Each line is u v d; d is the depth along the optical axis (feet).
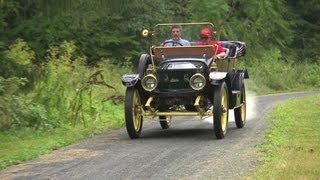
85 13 80.84
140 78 35.78
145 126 42.96
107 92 56.65
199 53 36.68
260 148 29.48
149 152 29.99
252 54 116.47
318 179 22.12
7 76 45.83
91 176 24.52
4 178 24.79
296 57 128.16
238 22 118.52
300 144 29.78
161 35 95.55
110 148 31.73
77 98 45.65
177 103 35.86
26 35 85.71
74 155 29.81
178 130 40.01
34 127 39.06
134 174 24.59
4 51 48.55
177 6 114.01
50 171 25.89
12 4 74.84
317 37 134.00
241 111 40.27
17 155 29.68
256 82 96.32
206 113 35.37
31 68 47.32
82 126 41.27
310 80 109.60
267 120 43.06
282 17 127.85
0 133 36.99
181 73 35.35
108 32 93.81
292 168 23.86
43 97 43.34
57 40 86.63
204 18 110.83
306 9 135.74
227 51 39.65
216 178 23.22
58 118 41.83
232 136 35.50
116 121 44.14
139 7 95.55
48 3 52.19
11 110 37.42
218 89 34.50
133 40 96.02
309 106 51.83
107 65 73.61
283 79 104.42
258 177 22.62
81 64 59.88
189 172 24.62
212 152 29.35
